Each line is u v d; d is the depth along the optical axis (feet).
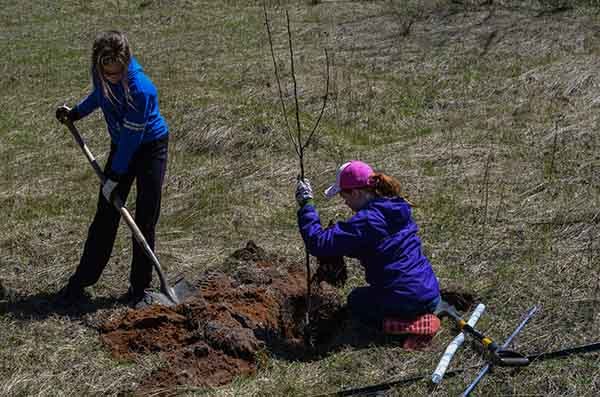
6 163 28.55
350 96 33.68
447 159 26.53
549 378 14.89
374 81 35.83
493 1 49.93
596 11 46.01
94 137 30.96
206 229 22.70
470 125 29.99
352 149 28.35
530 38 41.37
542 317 17.13
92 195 25.45
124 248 21.33
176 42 46.01
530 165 25.57
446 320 16.97
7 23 52.90
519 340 16.35
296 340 17.10
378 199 16.34
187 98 33.06
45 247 21.50
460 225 21.77
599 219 21.39
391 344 16.31
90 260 18.17
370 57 40.32
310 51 42.01
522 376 15.03
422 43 42.34
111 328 17.19
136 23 51.70
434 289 16.49
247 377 15.51
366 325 16.99
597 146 26.53
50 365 16.02
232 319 17.08
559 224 21.38
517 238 20.84
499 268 19.31
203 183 25.71
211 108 31.12
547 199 23.06
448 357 15.28
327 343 17.04
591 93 31.96
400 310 16.26
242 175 26.23
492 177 24.94
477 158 26.43
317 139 28.78
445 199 23.41
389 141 29.43
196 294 18.42
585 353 15.57
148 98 16.78
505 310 17.51
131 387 15.17
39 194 25.53
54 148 29.96
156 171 17.57
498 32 42.96
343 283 19.01
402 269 16.20
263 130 29.19
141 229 17.97
